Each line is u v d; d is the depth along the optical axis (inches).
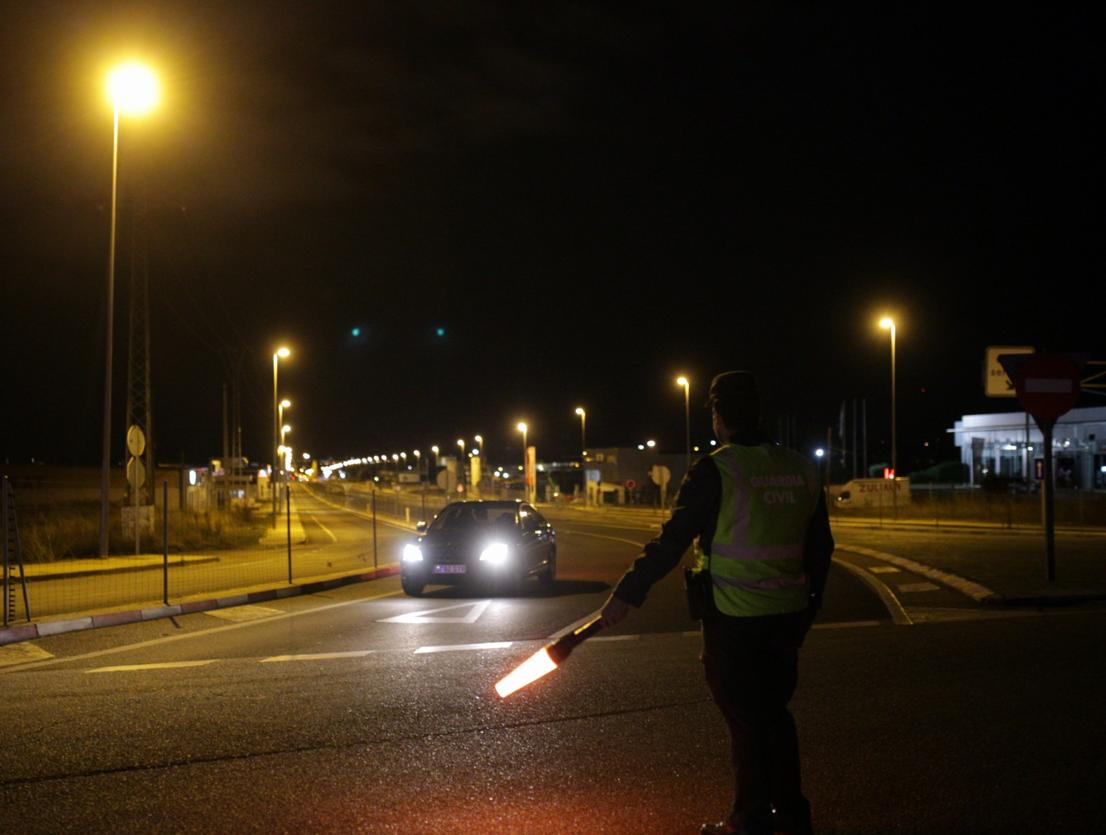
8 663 404.8
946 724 266.1
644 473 3294.8
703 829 179.8
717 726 269.3
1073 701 289.7
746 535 164.2
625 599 164.4
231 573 825.5
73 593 665.6
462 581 634.2
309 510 2984.7
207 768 237.1
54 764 242.7
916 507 1736.0
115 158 910.4
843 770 227.6
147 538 1083.3
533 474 2598.4
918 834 187.6
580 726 271.3
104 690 335.3
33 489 2279.8
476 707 296.4
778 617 164.7
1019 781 217.6
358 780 225.8
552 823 195.6
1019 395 571.8
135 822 200.1
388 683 337.1
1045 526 573.3
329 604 608.7
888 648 382.9
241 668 374.6
